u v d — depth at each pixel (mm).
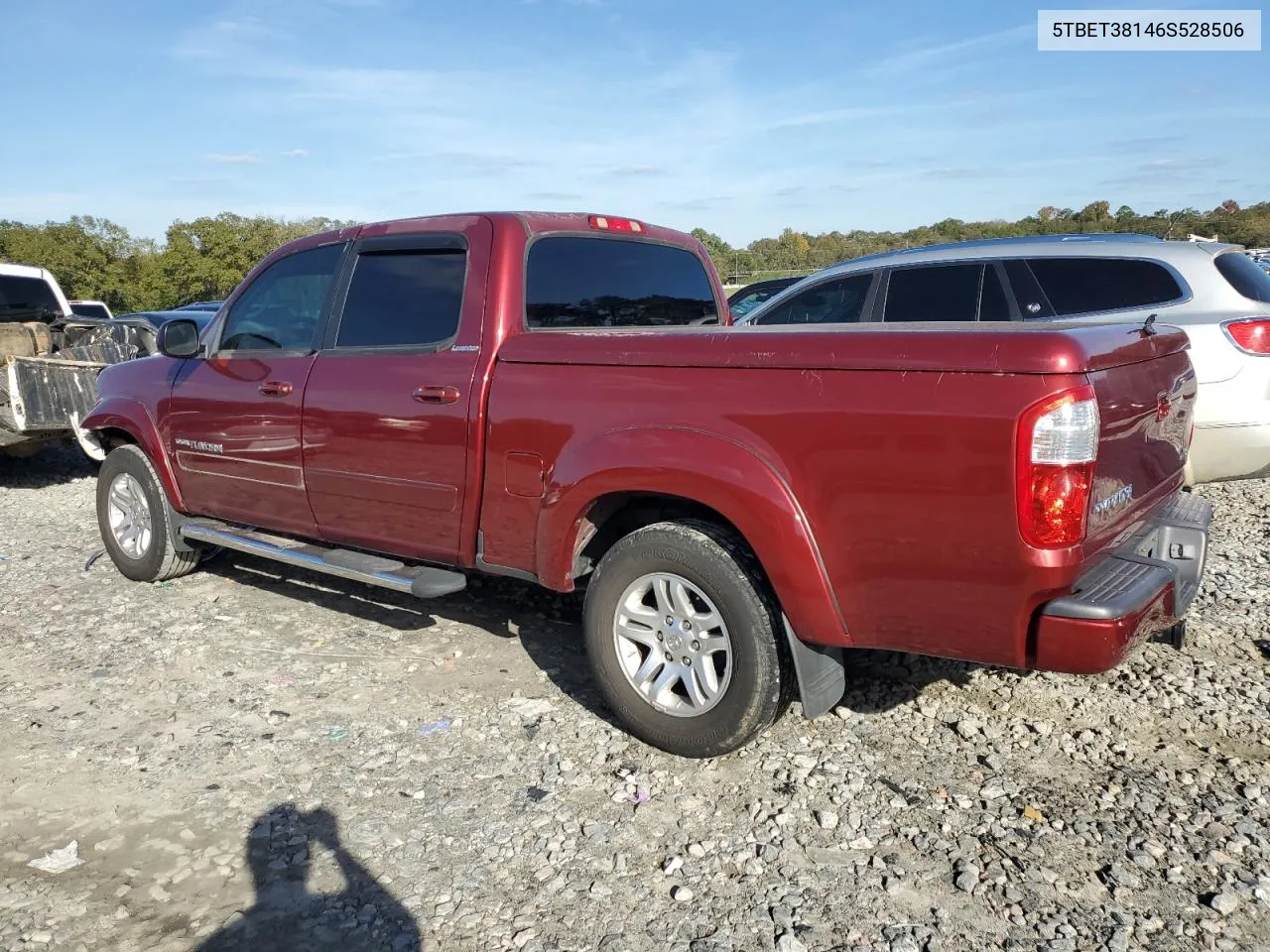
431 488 4043
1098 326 3062
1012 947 2514
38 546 6652
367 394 4207
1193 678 4039
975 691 3996
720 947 2529
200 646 4668
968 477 2725
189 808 3223
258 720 3867
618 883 2809
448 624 4930
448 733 3740
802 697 3223
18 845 3025
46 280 10742
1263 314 5328
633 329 3750
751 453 3102
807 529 3021
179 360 5312
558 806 3211
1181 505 3662
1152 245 5727
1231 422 5324
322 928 2627
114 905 2725
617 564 3516
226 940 2578
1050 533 2652
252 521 4980
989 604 2781
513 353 3768
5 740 3719
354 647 4641
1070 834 3000
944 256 6352
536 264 4059
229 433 4906
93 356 9828
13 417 8164
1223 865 2828
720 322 5301
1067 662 2736
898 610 2945
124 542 5719
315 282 4629
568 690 4109
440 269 4102
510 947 2543
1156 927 2578
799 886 2777
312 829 3098
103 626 4973
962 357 2738
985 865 2857
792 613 3098
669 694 3506
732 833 3039
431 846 3000
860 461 2902
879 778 3344
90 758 3572
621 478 3363
